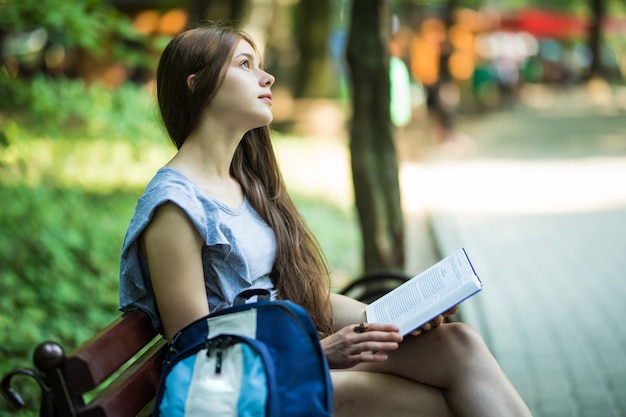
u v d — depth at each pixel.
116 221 10.45
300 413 2.47
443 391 3.22
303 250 3.52
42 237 8.55
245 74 3.21
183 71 3.19
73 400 2.47
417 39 26.67
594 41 50.09
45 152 10.55
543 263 9.92
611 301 8.18
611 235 11.42
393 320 3.10
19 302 7.18
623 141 24.30
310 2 27.20
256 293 2.98
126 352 2.79
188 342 2.69
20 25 8.34
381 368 3.28
